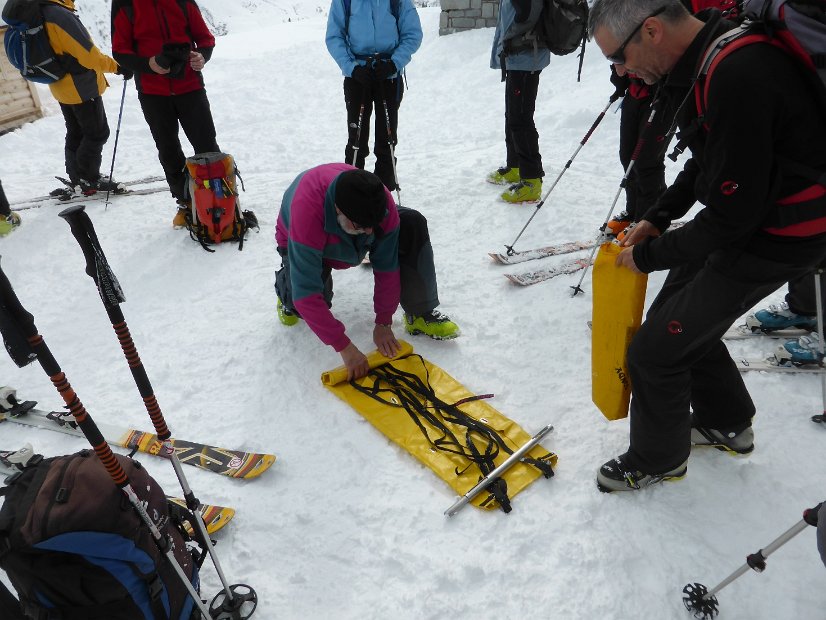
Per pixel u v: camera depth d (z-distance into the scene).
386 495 2.17
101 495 1.44
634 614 1.76
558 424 2.44
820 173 1.43
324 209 2.38
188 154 6.12
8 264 3.87
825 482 2.12
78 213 1.29
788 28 1.34
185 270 3.74
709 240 1.55
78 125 4.74
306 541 2.03
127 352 1.46
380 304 2.73
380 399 2.55
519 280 3.39
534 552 1.94
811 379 2.56
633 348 1.89
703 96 1.49
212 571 1.93
